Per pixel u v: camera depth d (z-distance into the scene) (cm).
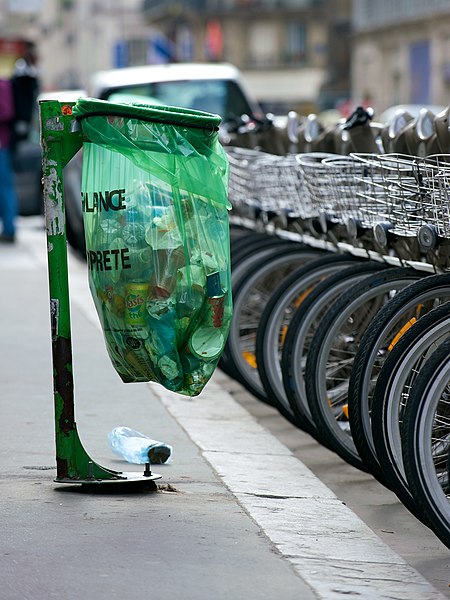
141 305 918
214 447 1159
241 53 14912
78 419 1255
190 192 916
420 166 1016
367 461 1035
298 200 1431
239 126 1733
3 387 1415
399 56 11644
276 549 852
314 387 1146
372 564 837
